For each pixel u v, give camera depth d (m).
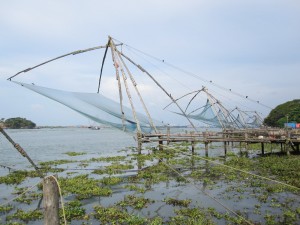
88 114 17.47
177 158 31.41
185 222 12.63
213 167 24.86
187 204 15.14
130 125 21.53
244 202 15.12
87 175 23.44
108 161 31.86
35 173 24.91
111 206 15.12
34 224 13.26
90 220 13.34
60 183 19.91
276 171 21.75
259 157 29.58
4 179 22.36
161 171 24.09
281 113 86.69
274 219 12.64
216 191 17.45
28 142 70.50
